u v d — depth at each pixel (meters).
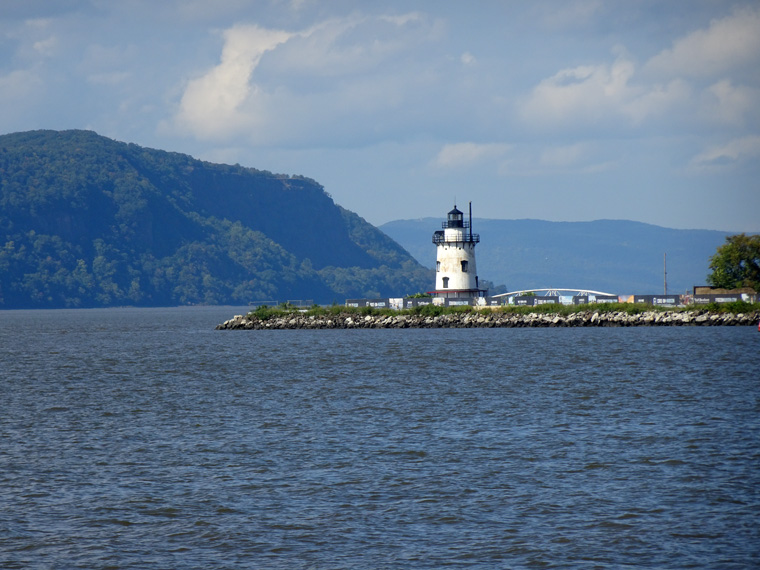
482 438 121.38
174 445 119.19
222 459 110.69
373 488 97.25
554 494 94.31
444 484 98.38
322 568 76.25
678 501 91.38
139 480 101.19
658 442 116.94
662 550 79.12
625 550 79.25
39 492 96.44
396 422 134.25
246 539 82.62
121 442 121.38
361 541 81.88
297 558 78.38
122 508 91.19
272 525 86.06
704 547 79.62
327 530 84.62
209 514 89.25
